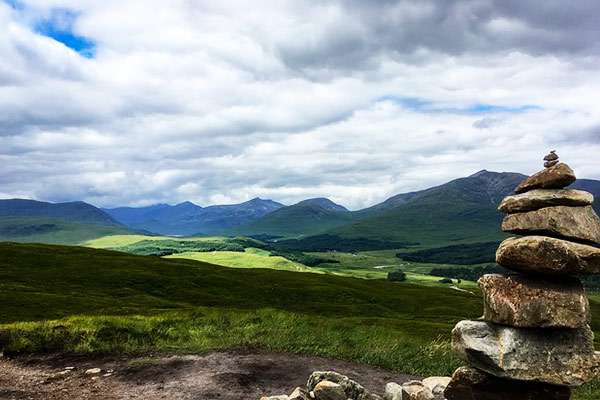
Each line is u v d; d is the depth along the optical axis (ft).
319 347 71.67
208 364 58.59
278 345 70.33
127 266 288.30
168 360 60.54
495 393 32.86
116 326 75.72
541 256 30.81
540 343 31.04
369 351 70.59
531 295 30.89
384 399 47.44
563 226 31.32
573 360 30.71
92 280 240.12
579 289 31.17
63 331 71.51
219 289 262.06
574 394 57.98
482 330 33.40
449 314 271.90
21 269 247.50
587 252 29.76
